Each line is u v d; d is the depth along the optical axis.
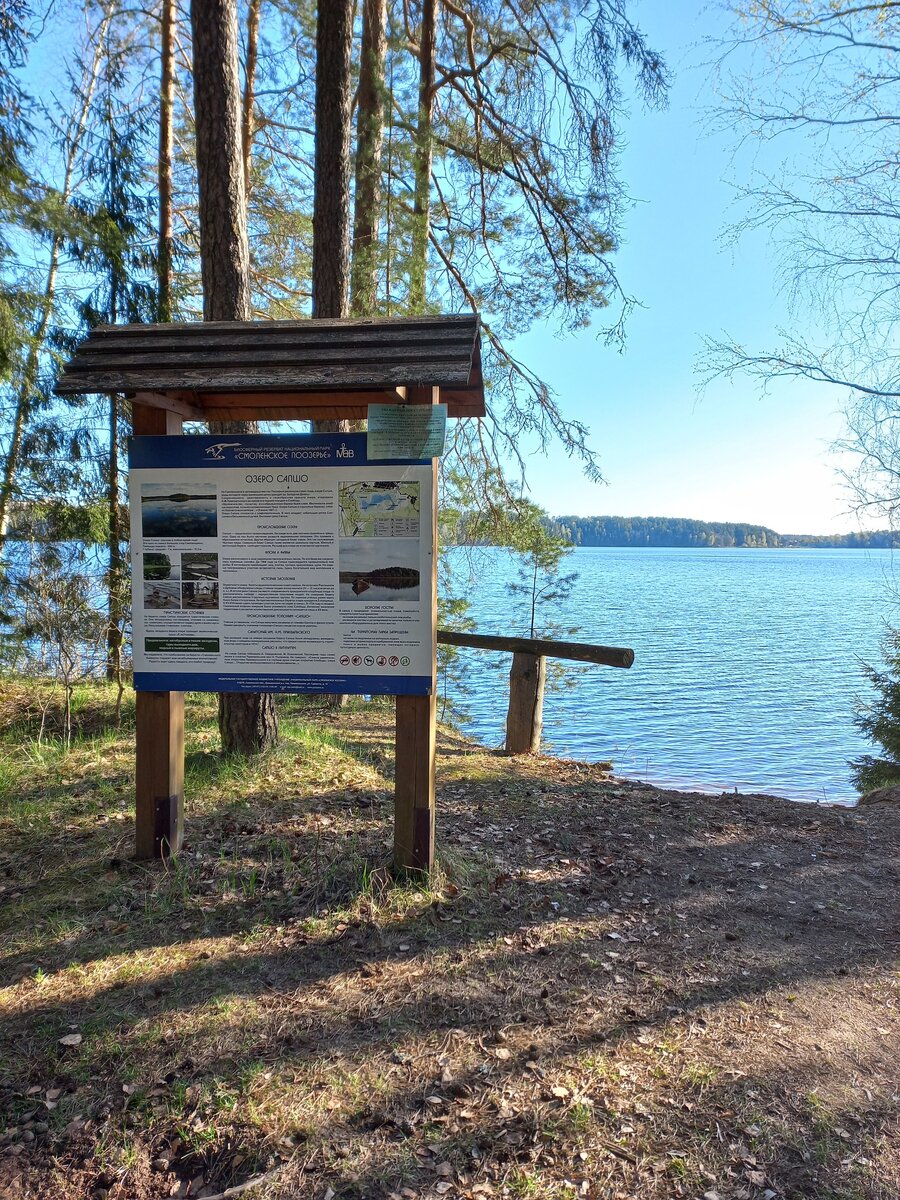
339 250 8.25
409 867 3.93
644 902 4.02
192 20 5.68
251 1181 2.22
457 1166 2.27
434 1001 3.02
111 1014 2.89
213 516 4.01
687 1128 2.42
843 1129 2.43
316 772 5.62
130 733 7.40
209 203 5.75
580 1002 3.06
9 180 7.18
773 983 3.28
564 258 10.94
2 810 4.99
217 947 3.37
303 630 3.98
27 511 8.55
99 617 7.56
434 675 3.92
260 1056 2.70
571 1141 2.36
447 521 11.38
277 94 13.07
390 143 10.07
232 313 5.80
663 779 11.90
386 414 3.85
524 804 5.61
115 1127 2.41
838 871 4.59
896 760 10.80
